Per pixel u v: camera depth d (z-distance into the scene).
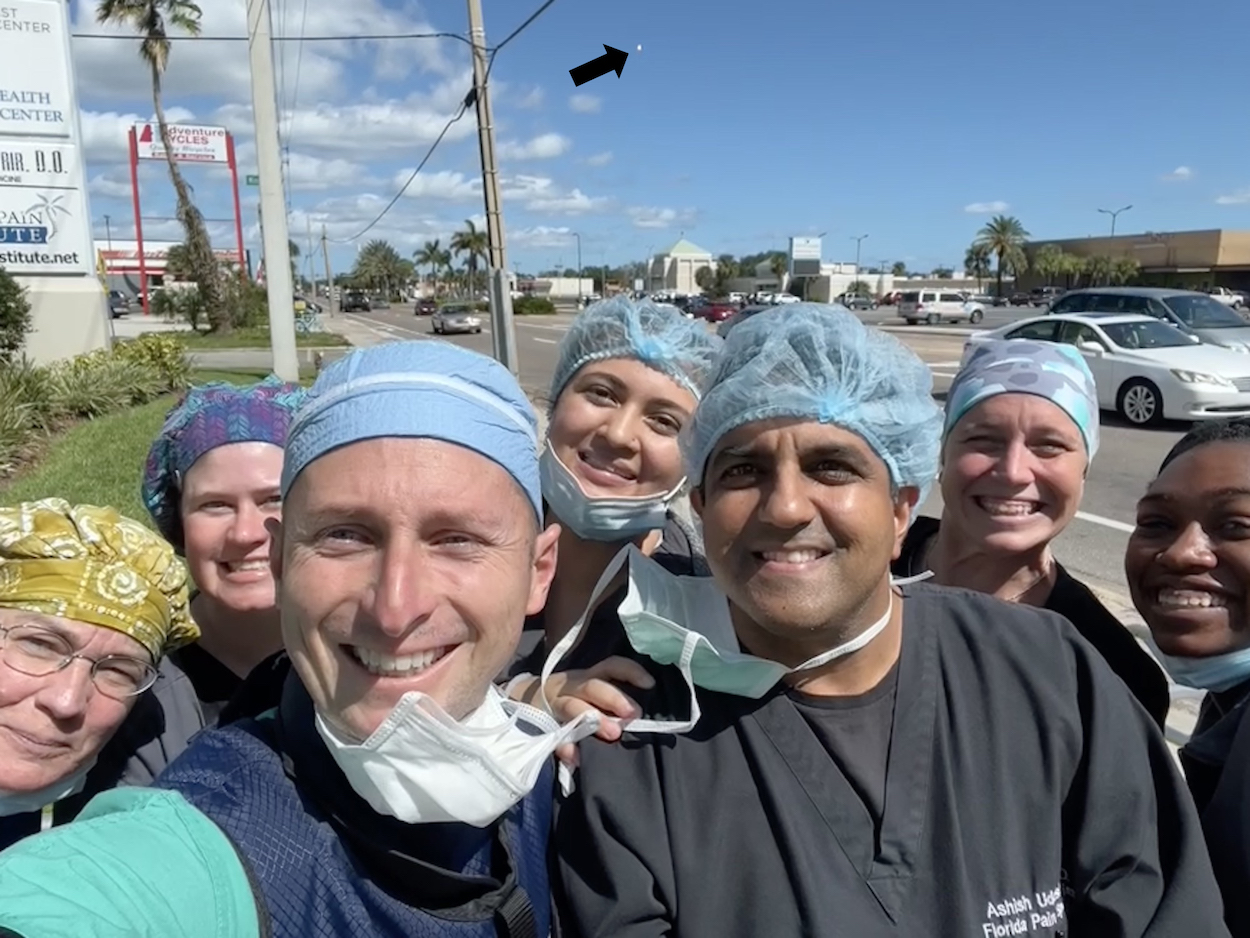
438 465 0.55
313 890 0.53
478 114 6.29
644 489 1.10
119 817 0.51
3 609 0.72
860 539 0.68
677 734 0.71
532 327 20.52
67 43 7.14
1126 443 4.96
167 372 7.29
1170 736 1.64
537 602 0.67
